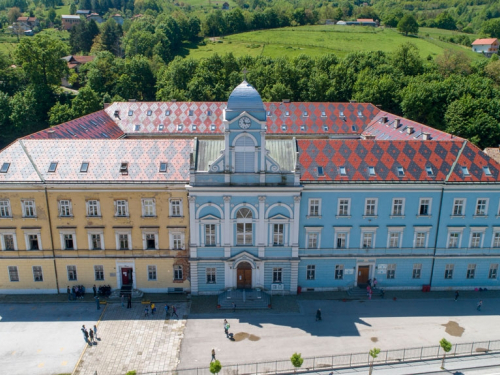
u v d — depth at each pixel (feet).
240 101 190.39
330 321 195.11
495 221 213.25
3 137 402.31
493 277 222.28
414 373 163.63
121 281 213.46
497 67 539.70
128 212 203.51
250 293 209.56
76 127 285.43
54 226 204.64
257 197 200.03
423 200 209.46
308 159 208.54
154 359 169.17
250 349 175.63
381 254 214.69
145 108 349.00
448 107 391.24
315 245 213.25
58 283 212.43
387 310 204.23
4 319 192.85
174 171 203.10
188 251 208.85
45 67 457.27
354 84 453.58
